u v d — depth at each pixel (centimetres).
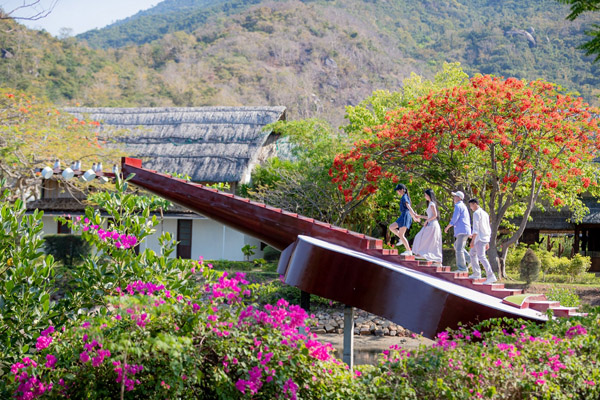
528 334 808
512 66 11106
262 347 678
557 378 721
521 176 2353
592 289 2302
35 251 946
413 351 734
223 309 713
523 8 14288
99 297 979
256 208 1285
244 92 11112
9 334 886
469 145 2328
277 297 2314
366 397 677
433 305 1036
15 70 7775
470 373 682
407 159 2408
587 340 784
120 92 9269
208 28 13462
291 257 1184
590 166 2523
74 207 3353
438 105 2245
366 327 2175
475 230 1322
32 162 2484
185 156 3647
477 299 1055
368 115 3550
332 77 12581
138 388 652
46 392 670
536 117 2172
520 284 2353
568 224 3497
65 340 715
